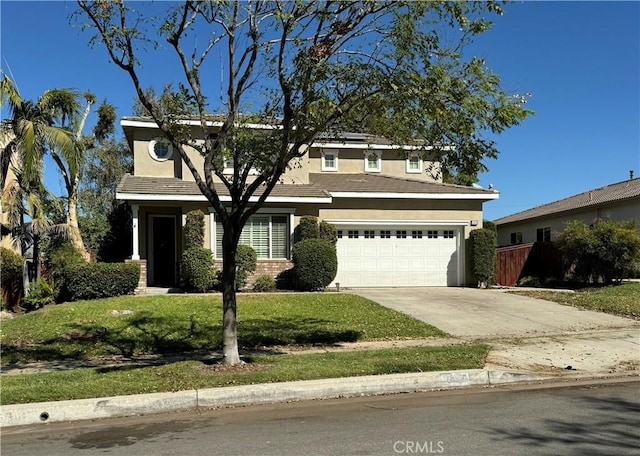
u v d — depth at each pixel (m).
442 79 7.73
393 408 6.77
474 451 5.10
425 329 12.11
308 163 21.19
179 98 8.70
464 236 20.81
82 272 15.77
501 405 6.84
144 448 5.36
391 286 20.33
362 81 7.87
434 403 7.00
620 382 8.12
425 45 7.90
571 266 21.14
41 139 15.63
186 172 19.81
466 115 8.12
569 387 7.84
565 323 12.88
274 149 8.56
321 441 5.46
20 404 6.61
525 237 32.75
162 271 19.80
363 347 10.54
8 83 14.84
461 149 8.80
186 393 6.97
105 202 29.33
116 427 6.16
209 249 17.52
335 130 9.05
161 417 6.53
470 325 12.62
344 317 13.20
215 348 10.62
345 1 7.89
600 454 4.99
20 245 16.72
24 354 10.09
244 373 7.98
